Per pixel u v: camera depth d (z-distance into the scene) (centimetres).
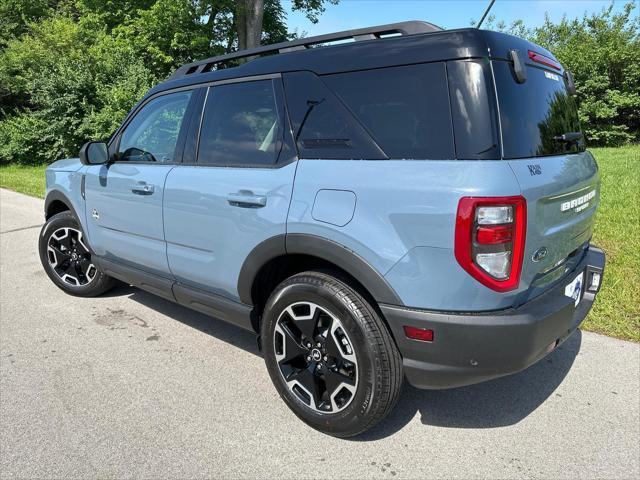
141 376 310
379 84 228
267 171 261
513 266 201
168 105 337
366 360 225
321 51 253
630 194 714
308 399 256
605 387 292
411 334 213
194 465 231
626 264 456
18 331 374
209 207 286
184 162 315
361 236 218
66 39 1817
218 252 288
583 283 276
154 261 340
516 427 259
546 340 215
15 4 2242
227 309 294
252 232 263
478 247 195
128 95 1450
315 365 251
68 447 243
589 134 1608
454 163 201
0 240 655
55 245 446
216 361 330
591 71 1575
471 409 276
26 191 1052
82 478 223
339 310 230
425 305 209
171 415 270
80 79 1498
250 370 318
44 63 1736
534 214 206
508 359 206
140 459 235
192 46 1817
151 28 1777
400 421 266
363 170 223
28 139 1558
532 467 229
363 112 231
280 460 235
